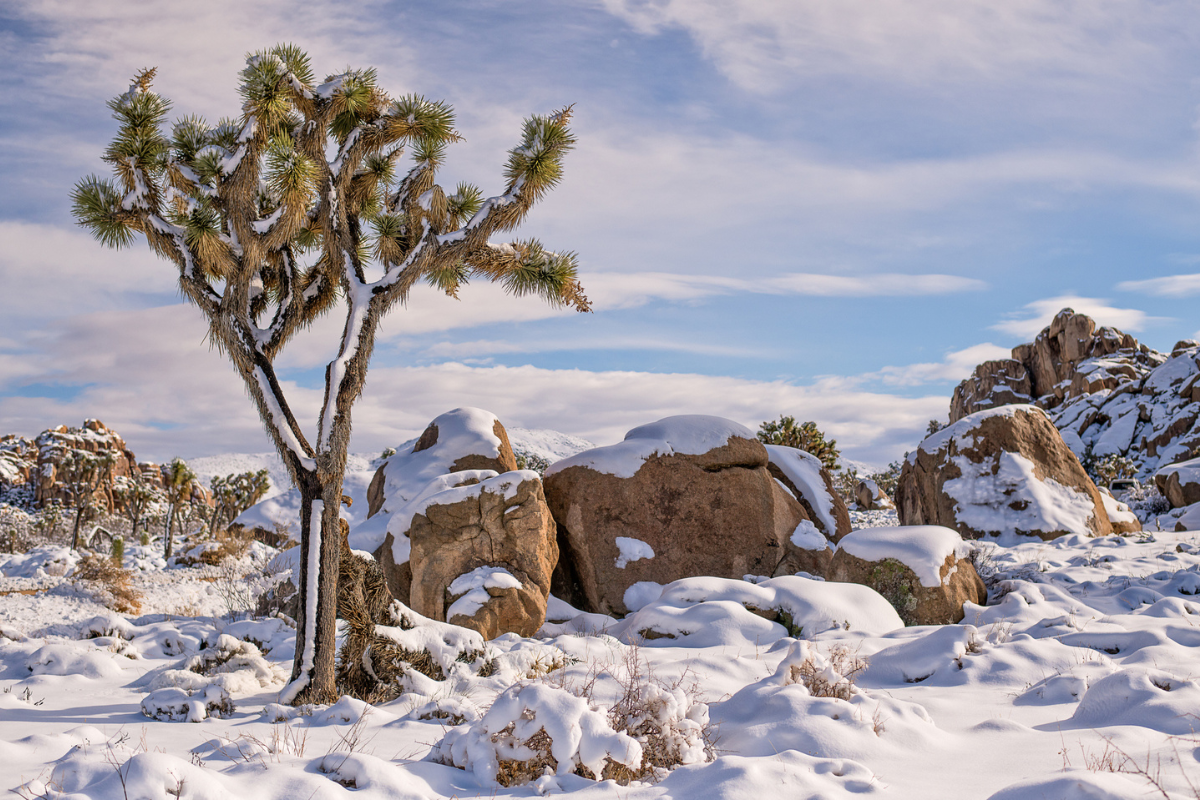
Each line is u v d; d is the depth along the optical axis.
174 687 7.11
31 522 57.81
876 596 10.61
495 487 11.09
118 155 6.91
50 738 4.96
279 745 5.33
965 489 18.47
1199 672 6.70
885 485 73.25
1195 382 67.31
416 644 7.97
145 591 16.61
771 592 10.55
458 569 10.87
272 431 7.18
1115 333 89.69
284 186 6.85
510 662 8.26
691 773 4.43
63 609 13.53
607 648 9.13
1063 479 18.36
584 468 13.48
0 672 8.79
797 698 5.82
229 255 7.02
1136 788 3.80
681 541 13.15
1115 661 7.54
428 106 7.95
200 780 3.86
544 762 4.74
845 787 4.36
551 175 7.78
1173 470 24.88
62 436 104.62
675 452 13.59
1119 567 13.20
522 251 8.20
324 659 7.02
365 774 4.34
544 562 11.05
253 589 14.06
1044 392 93.75
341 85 7.37
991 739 5.57
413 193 8.05
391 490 14.39
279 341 7.48
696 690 7.00
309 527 7.13
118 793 3.64
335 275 7.95
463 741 4.93
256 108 6.90
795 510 14.46
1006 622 9.84
